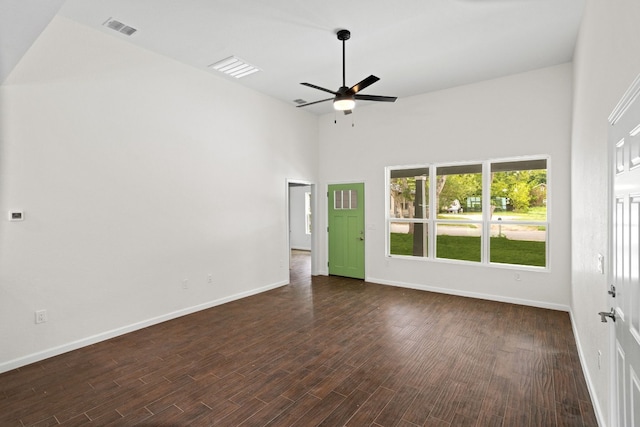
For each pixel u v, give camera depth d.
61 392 2.62
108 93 3.66
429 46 3.99
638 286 1.39
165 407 2.42
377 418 2.29
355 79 5.01
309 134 6.71
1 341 2.94
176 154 4.35
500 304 4.84
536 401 2.46
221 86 4.93
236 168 5.18
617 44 1.80
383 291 5.63
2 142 2.94
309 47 4.00
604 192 2.15
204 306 4.69
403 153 5.86
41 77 3.17
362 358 3.17
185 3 3.11
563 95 4.48
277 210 5.95
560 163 4.51
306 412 2.36
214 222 4.84
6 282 2.97
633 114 1.46
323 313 4.50
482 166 5.14
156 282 4.13
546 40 3.85
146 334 3.79
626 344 1.58
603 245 2.18
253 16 3.34
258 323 4.13
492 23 3.50
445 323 4.08
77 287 3.43
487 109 5.04
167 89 4.24
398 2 3.13
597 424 2.20
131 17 3.34
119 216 3.77
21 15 1.98
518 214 5.02
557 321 4.11
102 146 3.62
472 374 2.86
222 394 2.58
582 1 3.09
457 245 7.66
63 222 3.32
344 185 6.63
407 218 5.97
